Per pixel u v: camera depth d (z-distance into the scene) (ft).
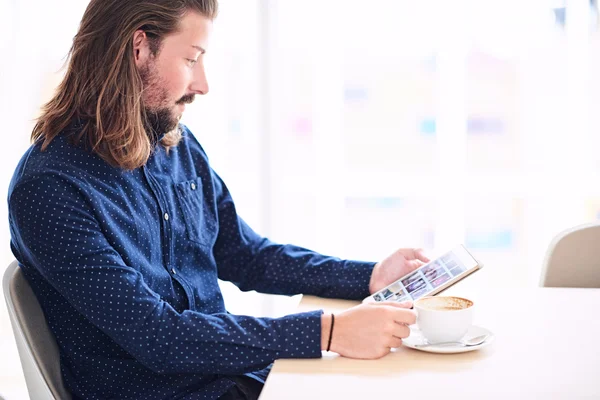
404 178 8.24
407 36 7.95
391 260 4.01
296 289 4.23
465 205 8.15
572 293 3.95
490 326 3.33
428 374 2.75
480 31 7.77
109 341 3.57
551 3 7.52
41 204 3.25
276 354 3.06
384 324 3.01
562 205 7.66
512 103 7.91
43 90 7.52
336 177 7.95
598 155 7.59
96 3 3.64
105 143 3.51
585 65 7.45
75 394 3.60
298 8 7.78
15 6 7.43
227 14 7.62
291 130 8.11
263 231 7.69
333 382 2.68
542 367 2.78
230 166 7.89
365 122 8.20
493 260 8.21
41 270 3.29
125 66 3.55
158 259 3.77
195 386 3.62
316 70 7.80
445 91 7.68
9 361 7.59
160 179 3.90
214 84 7.64
